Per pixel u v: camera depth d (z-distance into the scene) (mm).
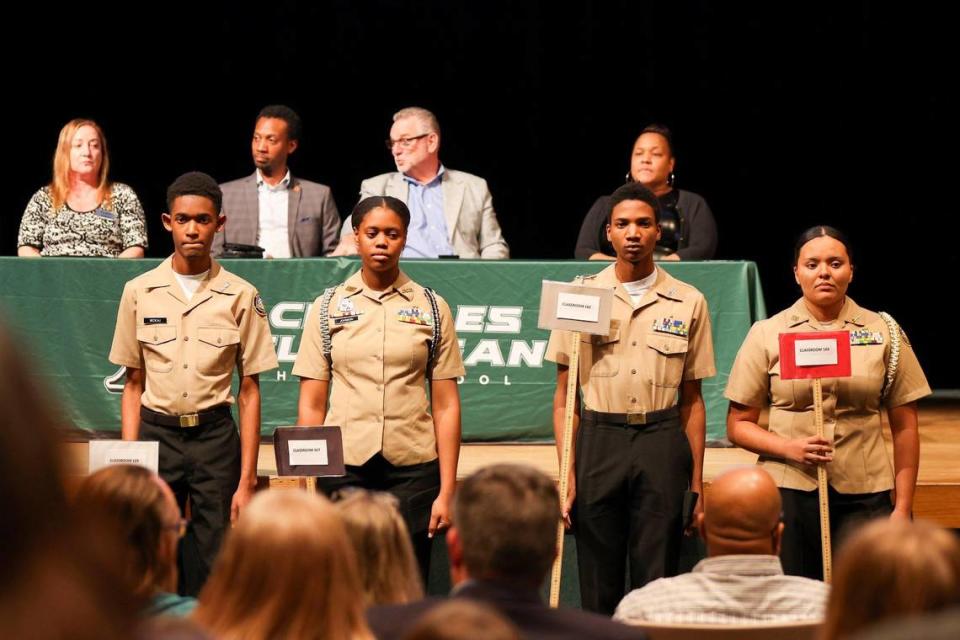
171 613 3736
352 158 13516
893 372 6266
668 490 6184
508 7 13398
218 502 6379
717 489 4387
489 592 3490
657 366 6270
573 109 13570
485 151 13617
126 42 13188
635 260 6324
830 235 6328
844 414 6277
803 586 4277
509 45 13445
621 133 13609
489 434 7949
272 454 7594
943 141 13477
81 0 13078
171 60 13266
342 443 6133
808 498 6230
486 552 3514
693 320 6367
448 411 6422
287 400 7887
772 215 13789
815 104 13523
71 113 13203
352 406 6336
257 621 3078
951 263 13734
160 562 3828
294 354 7867
